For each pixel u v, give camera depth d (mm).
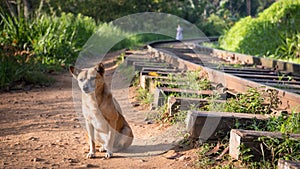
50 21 18094
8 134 6062
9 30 15133
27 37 15266
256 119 5254
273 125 5156
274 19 18766
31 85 10719
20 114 7406
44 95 9445
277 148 4500
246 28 20141
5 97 9156
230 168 4527
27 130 6301
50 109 7855
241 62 14133
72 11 31609
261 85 6852
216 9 70250
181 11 45406
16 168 4629
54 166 4754
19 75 10789
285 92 6238
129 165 4891
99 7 33281
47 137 5922
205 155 4941
